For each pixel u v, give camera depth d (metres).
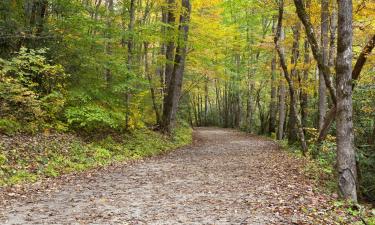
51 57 15.45
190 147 23.00
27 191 9.11
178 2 22.42
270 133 35.56
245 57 35.66
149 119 25.08
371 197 12.29
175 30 20.09
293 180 11.26
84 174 11.74
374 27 14.55
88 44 16.38
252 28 32.69
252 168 13.80
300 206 8.10
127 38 17.84
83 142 15.33
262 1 19.33
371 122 15.86
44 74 15.23
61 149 13.46
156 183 10.78
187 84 37.81
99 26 16.33
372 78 15.58
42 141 13.38
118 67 16.86
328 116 15.09
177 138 24.20
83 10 16.75
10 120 13.53
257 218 7.23
